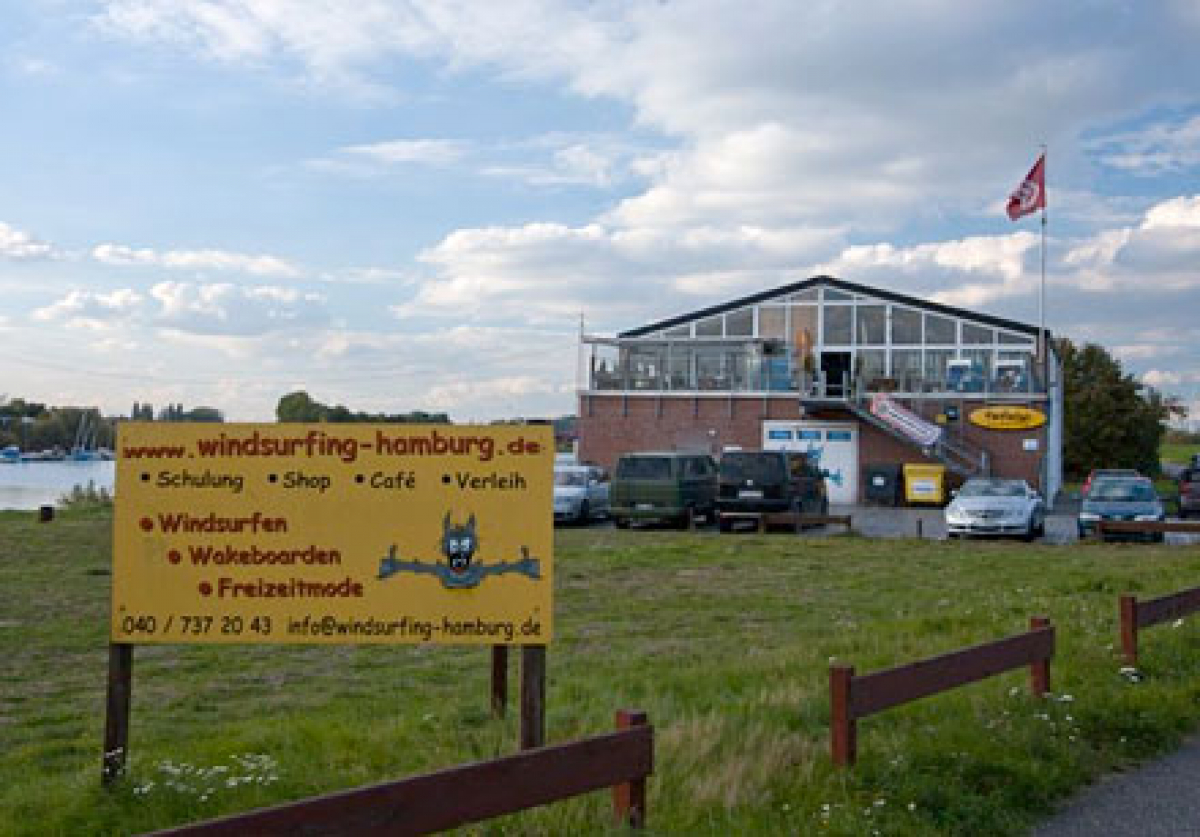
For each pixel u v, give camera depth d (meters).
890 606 15.10
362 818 4.31
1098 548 23.86
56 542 23.14
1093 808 6.59
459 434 6.38
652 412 43.41
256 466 6.33
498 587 6.36
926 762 6.86
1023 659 8.15
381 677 10.69
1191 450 122.62
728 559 21.16
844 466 41.25
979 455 39.91
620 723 5.43
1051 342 44.50
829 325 46.12
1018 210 41.53
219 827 3.93
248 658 11.83
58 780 6.63
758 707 8.12
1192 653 10.54
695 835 5.49
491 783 4.75
